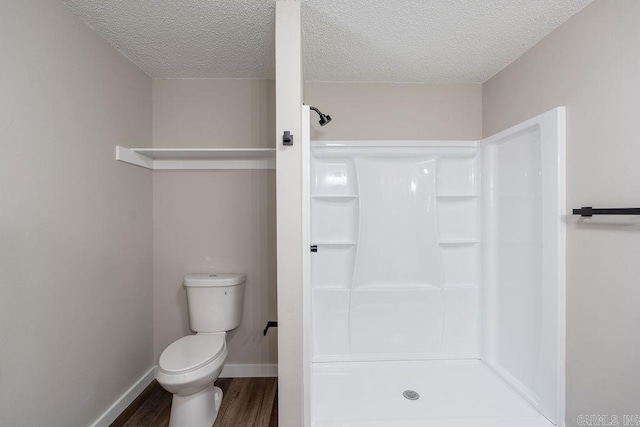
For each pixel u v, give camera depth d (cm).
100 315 150
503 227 186
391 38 152
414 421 144
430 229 205
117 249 163
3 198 103
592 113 123
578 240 130
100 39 150
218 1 125
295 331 126
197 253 204
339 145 200
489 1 124
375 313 202
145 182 192
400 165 206
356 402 159
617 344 114
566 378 137
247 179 204
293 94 125
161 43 159
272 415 163
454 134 207
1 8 102
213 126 204
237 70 192
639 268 107
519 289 171
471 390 170
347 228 208
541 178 149
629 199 110
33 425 113
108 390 155
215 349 156
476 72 190
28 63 111
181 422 146
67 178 129
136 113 183
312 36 150
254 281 204
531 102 159
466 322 206
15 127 107
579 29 129
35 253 114
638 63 106
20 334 108
